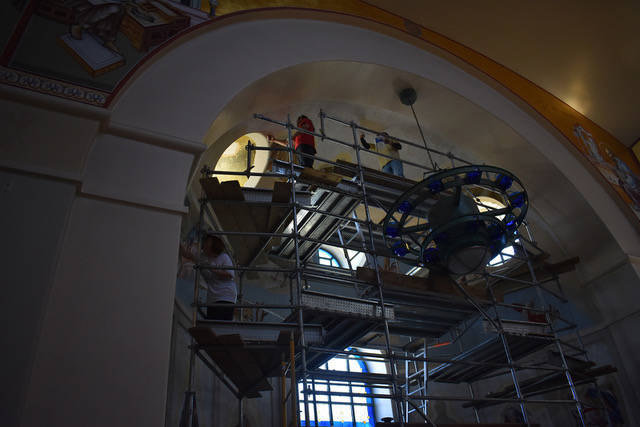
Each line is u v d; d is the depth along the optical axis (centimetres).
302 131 916
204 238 792
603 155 1342
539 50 1265
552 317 1166
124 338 501
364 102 1118
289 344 657
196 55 787
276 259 1012
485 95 1193
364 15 1084
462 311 966
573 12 1182
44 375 456
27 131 570
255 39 885
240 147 1162
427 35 1178
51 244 507
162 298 539
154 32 756
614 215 1204
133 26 741
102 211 566
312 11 994
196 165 680
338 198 934
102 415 457
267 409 1091
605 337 1195
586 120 1415
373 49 1055
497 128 1191
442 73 1145
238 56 840
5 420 412
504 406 1359
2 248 486
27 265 486
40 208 525
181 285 867
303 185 969
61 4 689
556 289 1342
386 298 881
